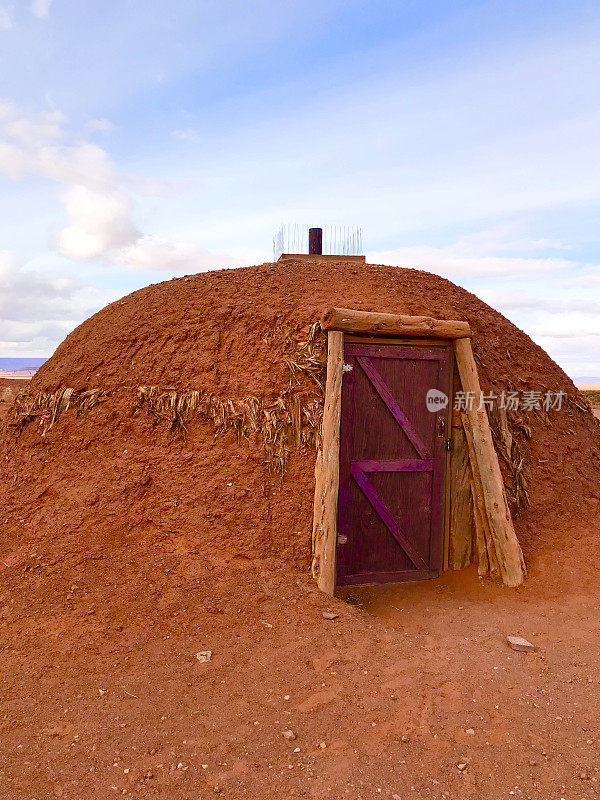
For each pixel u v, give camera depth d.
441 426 5.64
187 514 4.88
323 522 4.80
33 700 3.30
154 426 5.38
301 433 5.19
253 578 4.52
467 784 2.78
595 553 5.48
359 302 5.63
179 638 3.90
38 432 5.82
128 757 2.88
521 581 5.20
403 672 3.71
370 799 2.66
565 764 2.94
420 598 5.16
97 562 4.56
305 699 3.37
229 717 3.20
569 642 4.25
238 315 5.77
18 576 4.48
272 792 2.68
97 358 6.06
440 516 5.65
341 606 4.47
